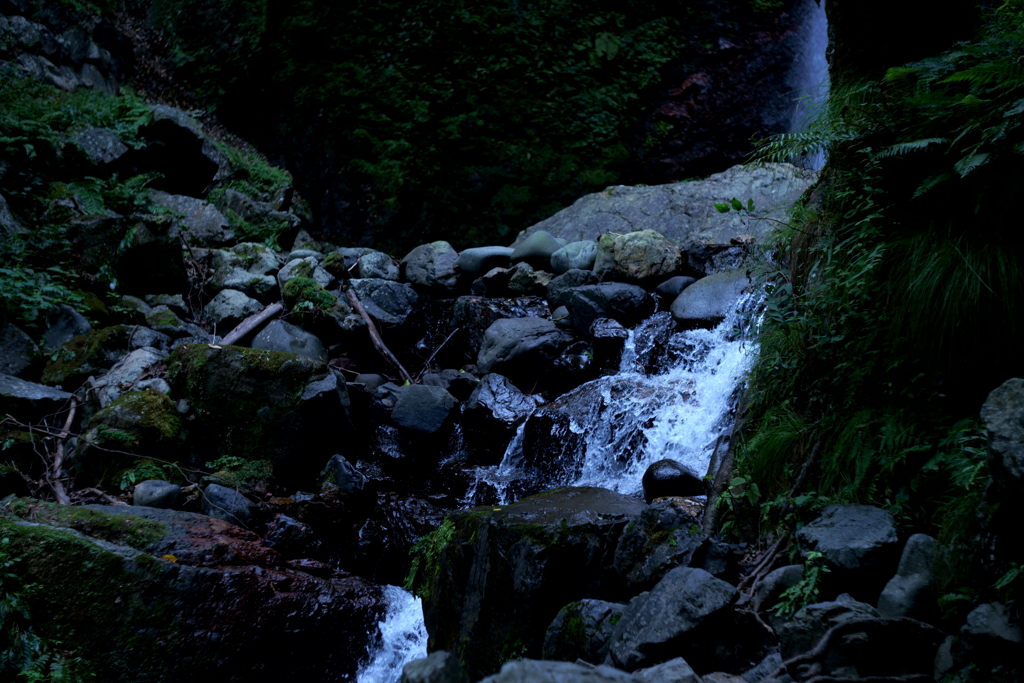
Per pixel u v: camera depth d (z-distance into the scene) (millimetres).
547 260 7879
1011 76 3174
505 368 6715
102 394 5750
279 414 5695
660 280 6914
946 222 3496
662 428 5391
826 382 3674
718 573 3066
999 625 2270
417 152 10250
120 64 10367
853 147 3990
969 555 2473
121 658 3869
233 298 7395
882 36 4062
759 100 11391
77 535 4027
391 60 10695
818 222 4113
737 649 2705
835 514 3061
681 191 8445
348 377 7133
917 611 2602
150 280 7289
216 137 10781
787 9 11836
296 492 5605
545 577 3262
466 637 3590
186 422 5668
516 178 10305
